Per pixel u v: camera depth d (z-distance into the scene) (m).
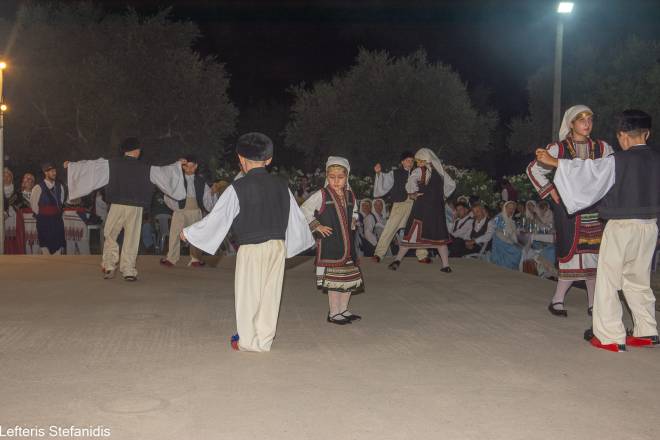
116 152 23.20
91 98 22.92
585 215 6.66
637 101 26.95
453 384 4.56
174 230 10.17
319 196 6.29
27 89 22.92
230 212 5.29
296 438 3.63
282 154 35.41
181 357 5.13
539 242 11.16
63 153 23.30
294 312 6.92
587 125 6.42
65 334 5.81
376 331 6.10
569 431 3.78
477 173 15.91
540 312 7.02
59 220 12.14
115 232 8.80
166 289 8.13
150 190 8.80
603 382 4.66
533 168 6.55
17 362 4.94
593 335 5.70
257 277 5.29
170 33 23.89
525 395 4.36
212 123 24.42
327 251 6.33
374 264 10.66
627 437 3.71
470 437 3.68
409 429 3.77
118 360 5.02
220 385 4.47
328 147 28.14
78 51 23.23
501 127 38.69
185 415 3.92
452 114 27.45
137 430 3.69
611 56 29.39
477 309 7.15
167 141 24.11
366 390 4.41
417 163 9.98
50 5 23.56
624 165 5.39
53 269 9.70
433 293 8.10
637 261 5.53
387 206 14.94
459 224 12.20
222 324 6.26
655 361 5.21
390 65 27.45
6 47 22.70
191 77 23.78
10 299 7.40
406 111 27.14
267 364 4.98
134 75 23.30
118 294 7.77
